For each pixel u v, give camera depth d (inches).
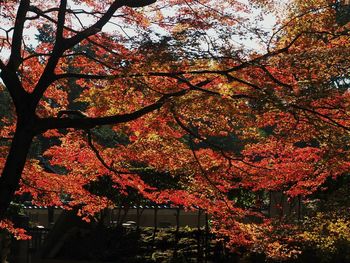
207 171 446.9
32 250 828.6
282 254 494.0
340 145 370.6
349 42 386.3
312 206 594.9
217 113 366.3
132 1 414.6
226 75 363.3
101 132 715.4
